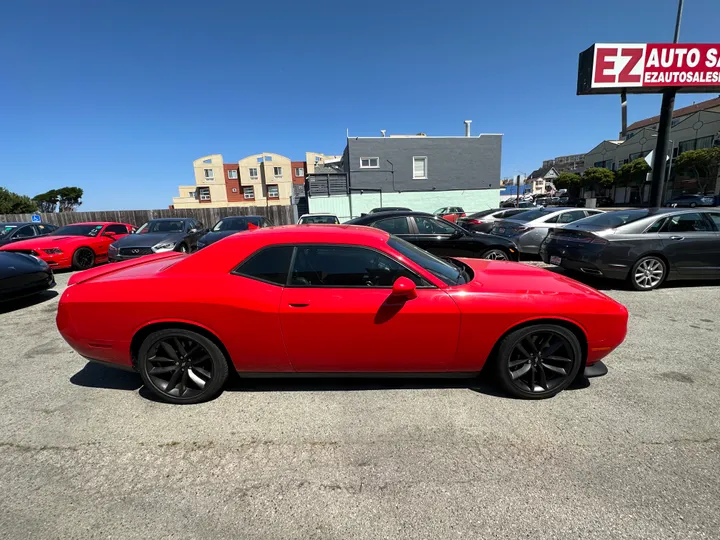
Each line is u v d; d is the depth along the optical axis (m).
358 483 1.91
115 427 2.43
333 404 2.63
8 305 5.75
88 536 1.62
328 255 2.59
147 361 2.63
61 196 58.78
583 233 5.75
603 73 11.09
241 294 2.47
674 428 2.31
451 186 22.88
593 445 2.17
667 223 5.54
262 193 54.78
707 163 31.31
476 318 2.47
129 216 20.16
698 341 3.63
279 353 2.54
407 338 2.49
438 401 2.64
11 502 1.82
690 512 1.69
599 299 2.62
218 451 2.18
